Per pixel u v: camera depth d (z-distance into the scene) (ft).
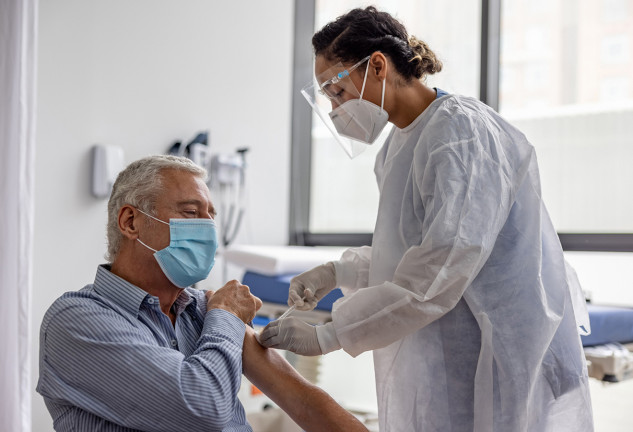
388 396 5.03
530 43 11.07
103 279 4.73
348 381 11.58
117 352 4.26
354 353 4.68
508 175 4.68
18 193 7.92
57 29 9.37
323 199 13.48
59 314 4.41
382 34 4.98
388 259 5.08
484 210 4.48
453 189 4.49
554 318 4.76
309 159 13.44
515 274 4.72
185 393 4.19
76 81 9.59
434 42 11.90
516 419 4.64
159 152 10.64
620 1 10.41
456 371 4.80
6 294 7.89
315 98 5.31
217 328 4.62
